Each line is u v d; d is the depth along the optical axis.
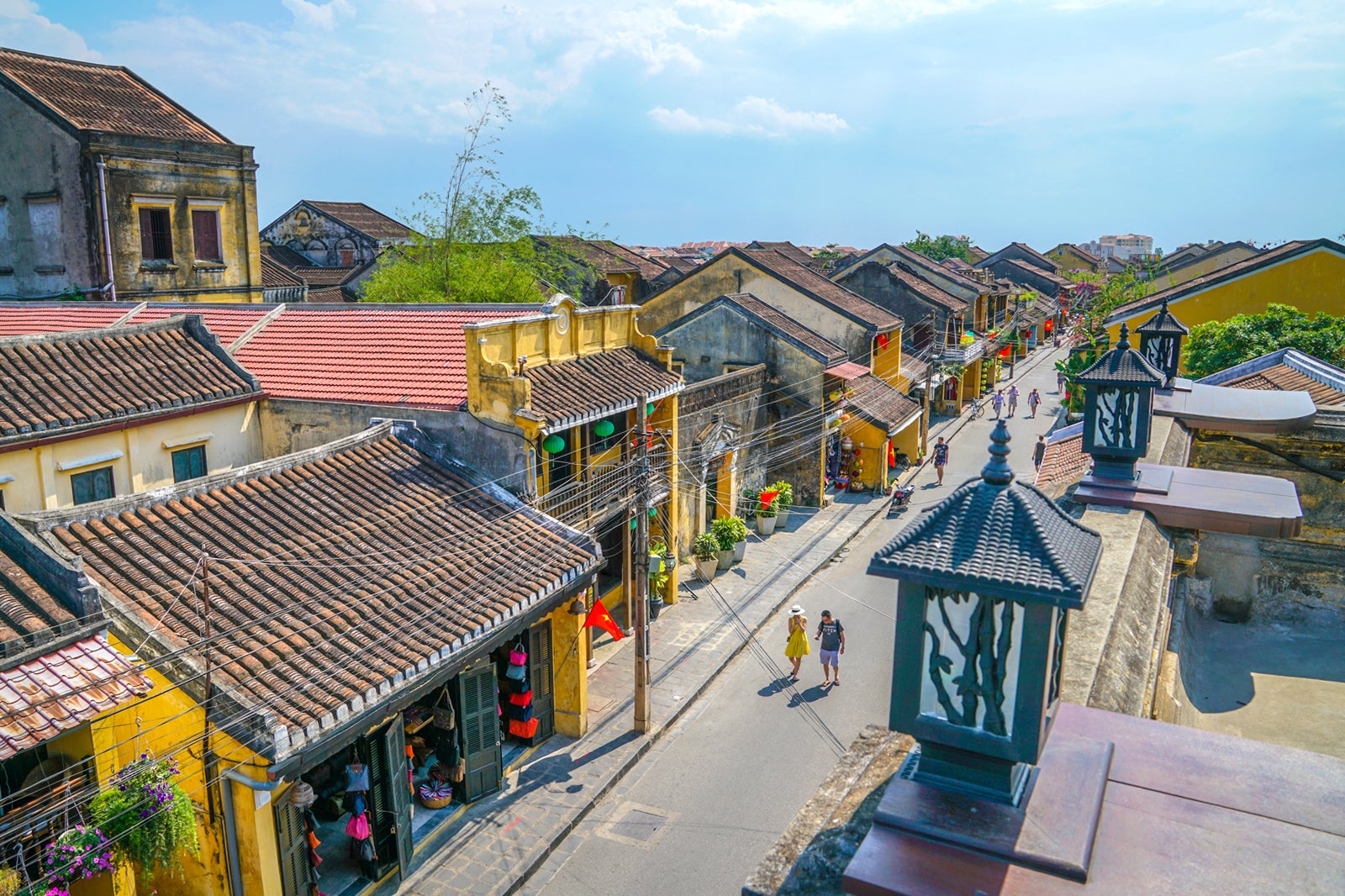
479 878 12.40
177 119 29.48
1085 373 8.42
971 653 3.35
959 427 41.81
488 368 15.56
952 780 3.54
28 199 27.09
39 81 27.41
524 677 15.38
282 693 10.11
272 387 17.84
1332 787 3.60
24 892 7.77
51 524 11.24
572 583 14.53
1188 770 3.75
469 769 14.01
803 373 29.14
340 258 52.41
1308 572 9.79
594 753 15.64
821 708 17.42
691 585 23.66
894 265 44.91
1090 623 5.49
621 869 12.85
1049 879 3.09
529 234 33.72
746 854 13.14
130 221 27.00
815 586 23.98
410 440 16.08
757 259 34.78
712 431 25.05
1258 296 30.75
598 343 19.64
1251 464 11.06
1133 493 8.09
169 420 16.02
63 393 14.97
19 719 8.12
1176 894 3.01
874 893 3.11
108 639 9.58
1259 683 8.45
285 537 12.84
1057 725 4.14
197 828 10.08
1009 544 3.33
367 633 11.55
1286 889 3.03
